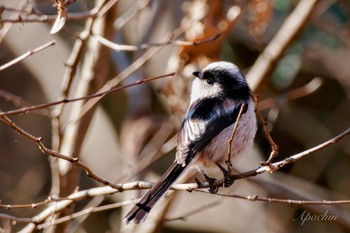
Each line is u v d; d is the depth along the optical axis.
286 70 14.48
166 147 11.77
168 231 13.46
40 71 15.31
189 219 13.52
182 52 9.83
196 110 8.15
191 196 13.77
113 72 13.55
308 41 14.57
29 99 15.41
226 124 7.95
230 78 8.43
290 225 14.24
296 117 16.14
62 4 6.62
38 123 15.64
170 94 10.33
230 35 15.46
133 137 12.79
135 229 11.14
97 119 14.88
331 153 15.85
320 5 13.42
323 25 14.24
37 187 15.13
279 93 15.22
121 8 14.05
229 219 13.62
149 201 7.07
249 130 8.14
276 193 11.81
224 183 7.25
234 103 8.14
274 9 14.52
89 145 14.62
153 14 13.27
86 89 9.52
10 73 15.42
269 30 14.66
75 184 9.22
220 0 9.73
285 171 16.08
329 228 14.63
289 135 16.11
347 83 15.80
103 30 9.46
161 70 14.14
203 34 9.68
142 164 11.26
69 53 15.42
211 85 8.43
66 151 9.35
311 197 11.67
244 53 15.88
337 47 14.95
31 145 15.55
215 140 7.88
